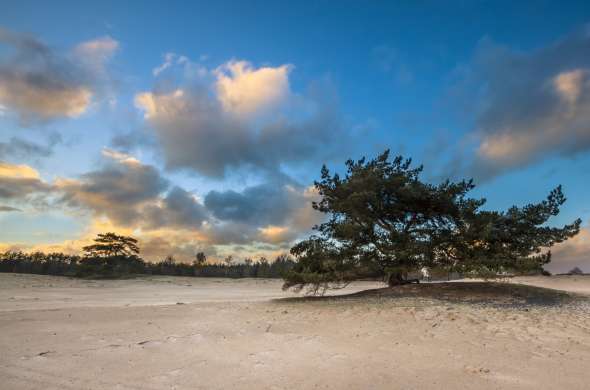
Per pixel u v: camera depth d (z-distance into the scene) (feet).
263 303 50.83
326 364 21.38
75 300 69.26
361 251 57.52
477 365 21.26
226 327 32.04
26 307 51.39
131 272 173.06
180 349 24.35
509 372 20.11
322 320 35.24
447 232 58.44
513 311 38.32
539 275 126.62
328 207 62.44
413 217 62.23
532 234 55.98
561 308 41.96
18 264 193.16
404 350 24.40
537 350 24.35
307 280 52.90
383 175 60.34
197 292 102.94
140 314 39.93
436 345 25.66
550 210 55.98
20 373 19.27
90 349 24.07
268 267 208.03
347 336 28.43
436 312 37.17
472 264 52.06
